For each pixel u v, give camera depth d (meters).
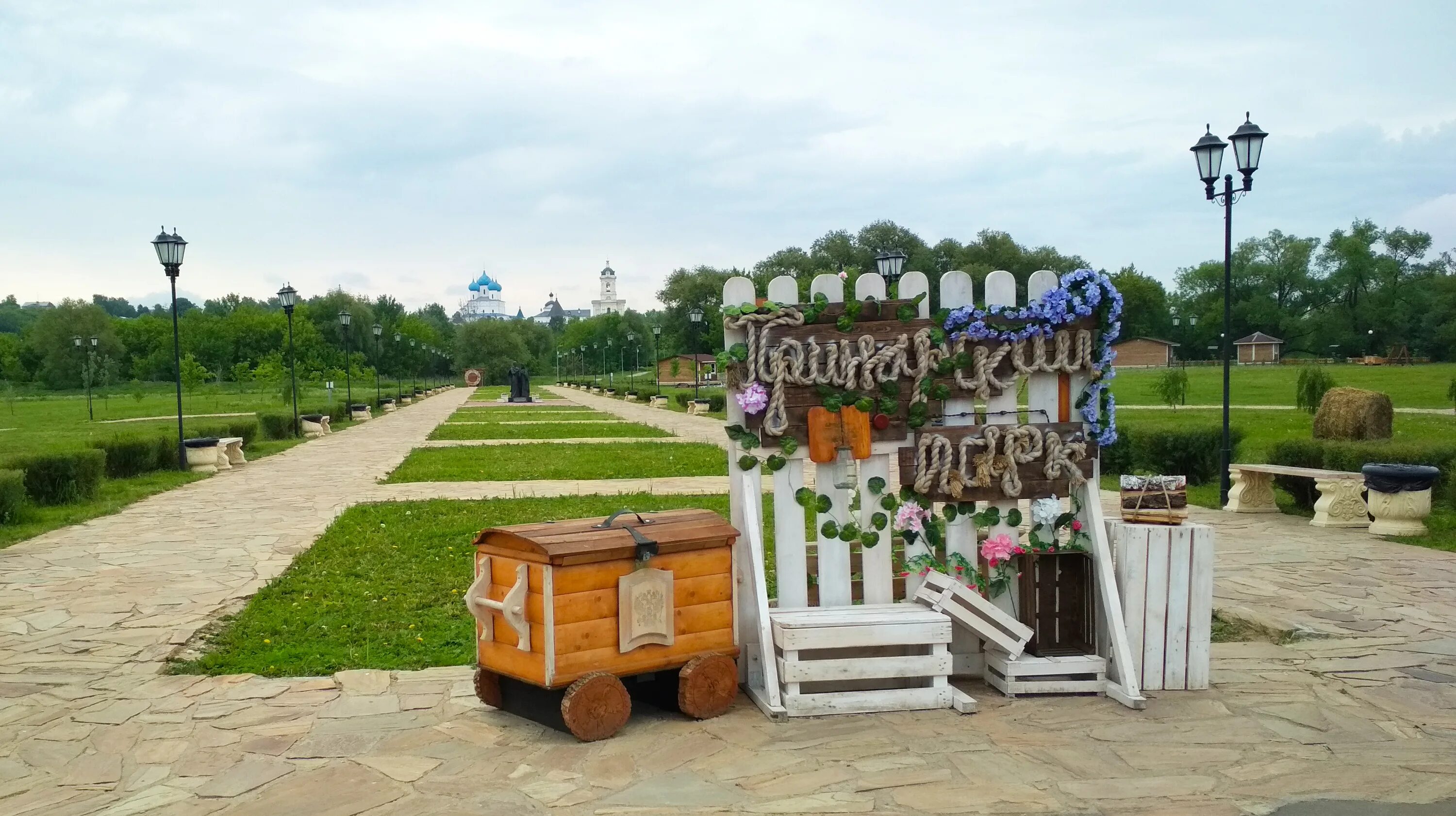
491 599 5.54
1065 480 6.04
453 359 124.50
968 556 6.09
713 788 4.52
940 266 77.56
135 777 4.81
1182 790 4.45
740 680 5.98
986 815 4.20
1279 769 4.69
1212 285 104.06
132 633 7.71
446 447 27.28
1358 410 15.83
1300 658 6.59
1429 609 7.98
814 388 5.91
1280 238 101.69
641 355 124.25
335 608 8.46
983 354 6.01
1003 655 5.88
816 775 4.64
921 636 5.55
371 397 64.44
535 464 21.94
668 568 5.45
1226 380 14.45
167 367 91.94
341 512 14.51
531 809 4.31
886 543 6.08
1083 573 6.09
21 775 4.87
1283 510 13.80
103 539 12.26
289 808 4.38
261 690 6.17
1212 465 16.95
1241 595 8.55
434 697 5.97
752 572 5.79
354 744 5.18
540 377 139.62
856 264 78.69
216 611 8.40
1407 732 5.19
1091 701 5.71
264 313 102.75
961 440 5.93
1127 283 96.75
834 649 5.73
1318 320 95.56
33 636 7.64
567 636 5.15
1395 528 11.45
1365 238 97.00
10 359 81.62
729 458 6.02
